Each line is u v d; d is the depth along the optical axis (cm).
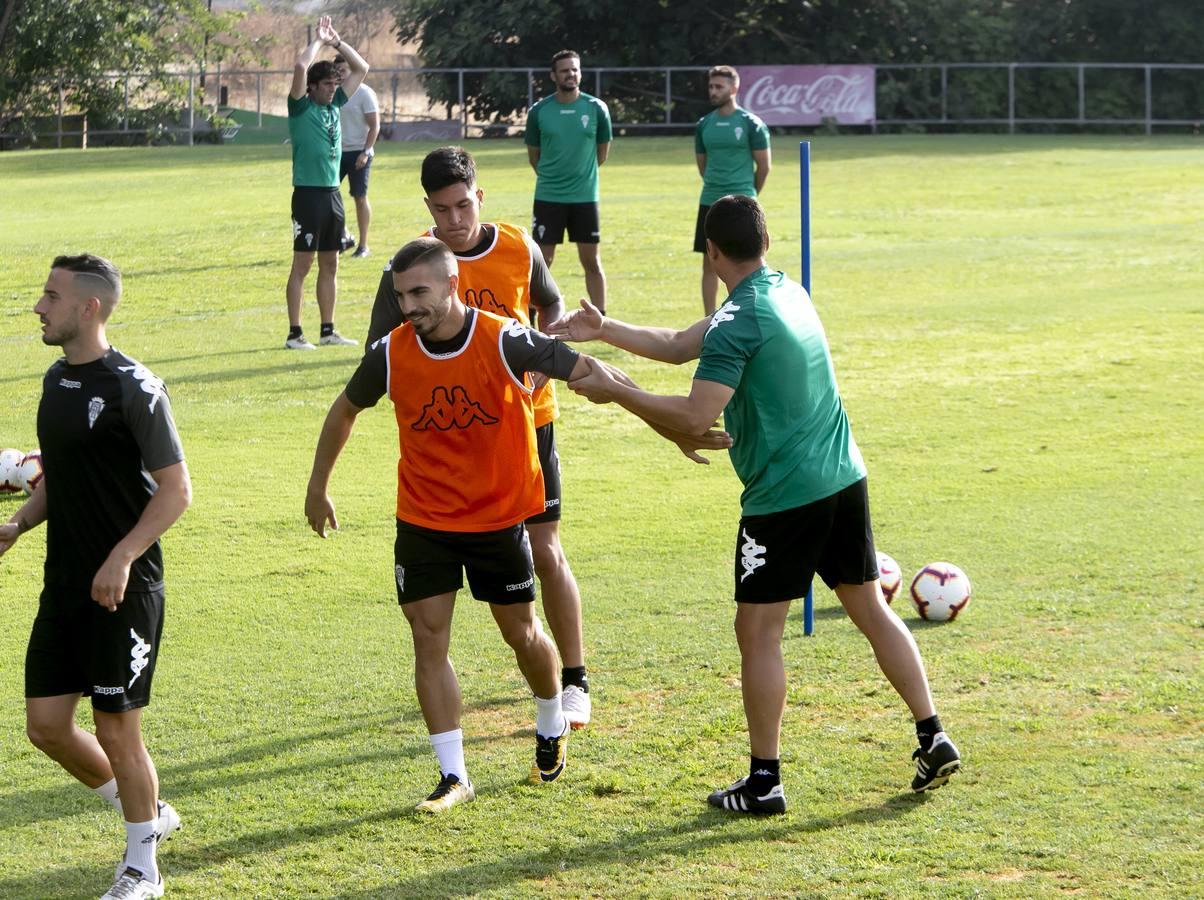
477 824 1138
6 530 1071
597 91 9794
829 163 6919
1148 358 3069
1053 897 981
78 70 9550
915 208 5400
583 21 9788
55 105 9569
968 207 5428
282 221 5119
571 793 1196
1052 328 3378
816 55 9838
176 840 1120
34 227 5044
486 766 1259
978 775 1194
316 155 3105
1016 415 2645
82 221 5197
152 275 4128
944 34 9612
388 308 1266
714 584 1777
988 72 9494
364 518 2067
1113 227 4925
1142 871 1015
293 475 2273
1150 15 9519
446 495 1150
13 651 1566
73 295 998
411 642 1600
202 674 1498
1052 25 9600
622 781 1212
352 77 3152
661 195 5716
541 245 3344
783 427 1134
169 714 1389
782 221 5084
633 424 2647
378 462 2362
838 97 9281
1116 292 3809
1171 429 2533
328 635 1622
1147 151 7431
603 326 1281
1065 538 1923
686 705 1387
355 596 1759
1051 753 1234
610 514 2095
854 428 2567
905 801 1151
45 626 1030
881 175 6406
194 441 2461
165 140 9719
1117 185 5959
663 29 9744
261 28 14988
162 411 1015
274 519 2058
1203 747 1236
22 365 3055
